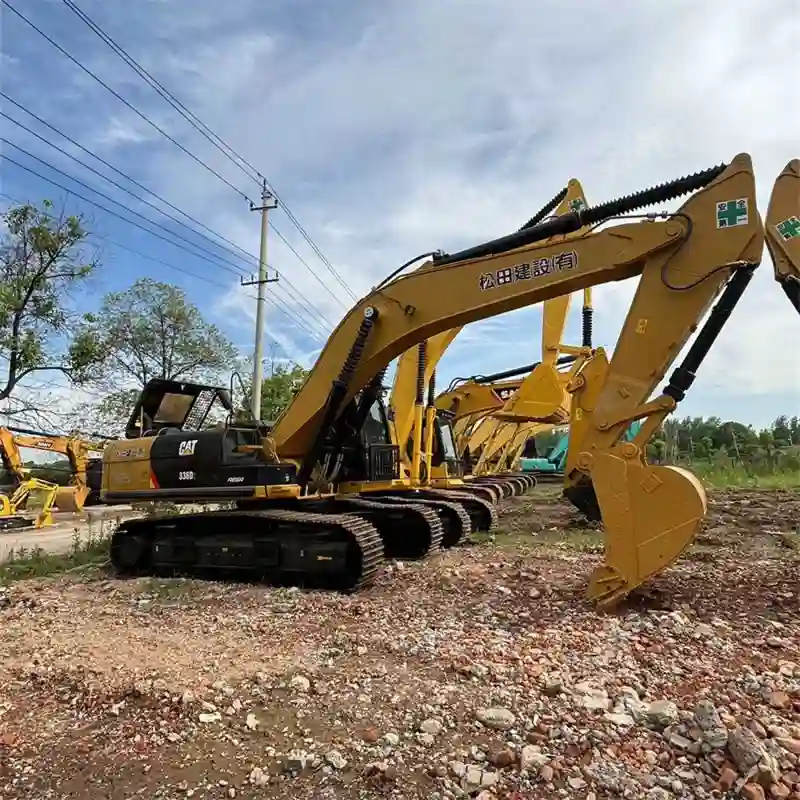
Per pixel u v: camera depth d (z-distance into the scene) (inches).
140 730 149.3
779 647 187.9
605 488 234.5
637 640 195.8
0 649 214.2
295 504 344.2
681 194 247.0
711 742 129.6
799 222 229.6
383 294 312.5
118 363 1251.2
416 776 126.5
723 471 895.7
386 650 198.7
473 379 745.6
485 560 340.5
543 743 136.0
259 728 148.9
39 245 911.7
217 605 270.8
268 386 1371.8
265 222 1029.8
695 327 235.0
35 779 130.2
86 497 741.9
